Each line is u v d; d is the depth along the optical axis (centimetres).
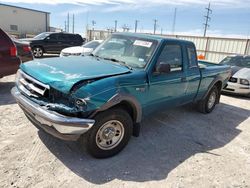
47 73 327
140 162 352
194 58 502
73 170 317
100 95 308
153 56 391
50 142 380
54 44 1575
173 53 434
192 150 406
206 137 467
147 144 410
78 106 297
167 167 347
